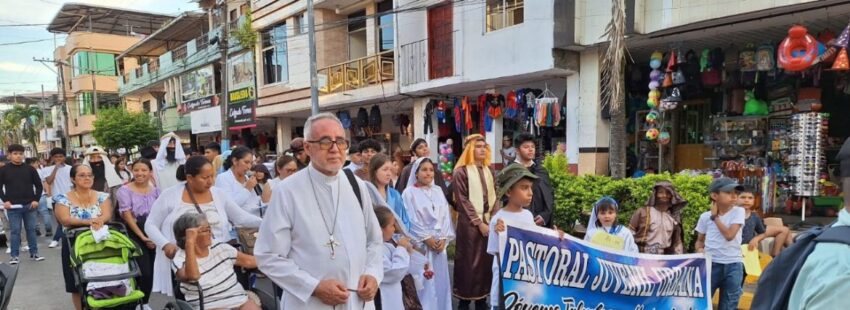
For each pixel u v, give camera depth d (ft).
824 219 25.99
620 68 24.31
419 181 15.24
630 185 22.02
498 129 37.11
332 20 53.21
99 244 14.23
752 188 16.62
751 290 16.76
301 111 56.34
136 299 13.91
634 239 15.24
